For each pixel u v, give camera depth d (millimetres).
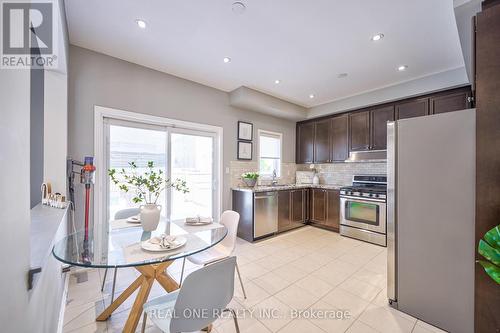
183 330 1080
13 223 693
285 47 2535
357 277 2439
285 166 5008
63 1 1826
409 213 1832
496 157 1366
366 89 3793
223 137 3891
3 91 639
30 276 840
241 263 2789
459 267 1600
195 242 1571
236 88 3779
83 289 2166
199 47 2553
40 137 2240
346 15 1998
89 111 2615
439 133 1684
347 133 4301
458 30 2033
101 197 2695
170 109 3250
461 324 1588
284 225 4125
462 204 1587
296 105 4582
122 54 2719
